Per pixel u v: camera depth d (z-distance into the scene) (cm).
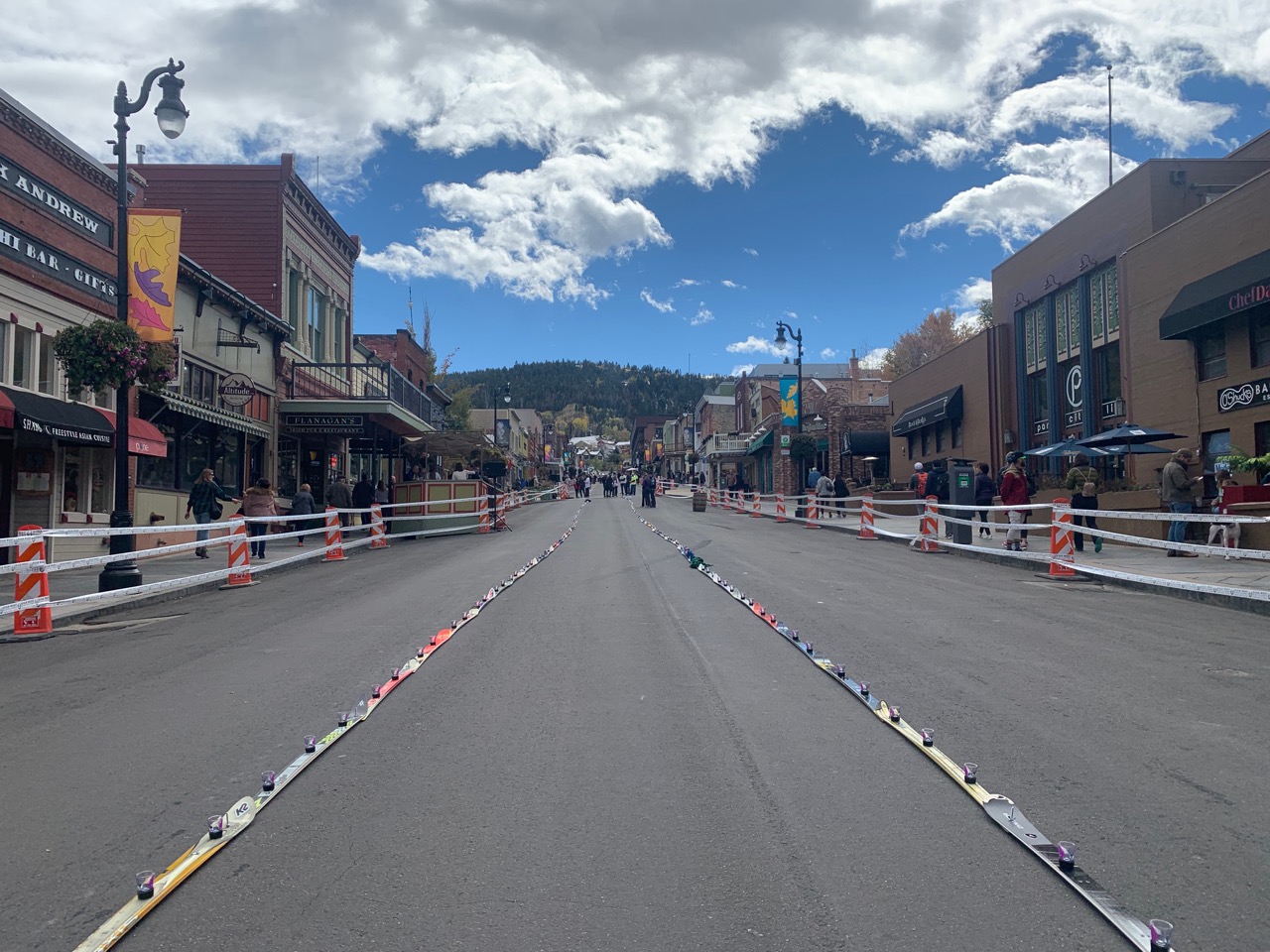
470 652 904
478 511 2814
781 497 3412
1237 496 1622
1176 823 475
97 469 1984
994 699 708
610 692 741
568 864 436
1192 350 2109
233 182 2991
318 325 3438
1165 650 889
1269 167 2386
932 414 3525
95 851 459
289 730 654
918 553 1956
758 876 421
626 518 3741
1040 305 3019
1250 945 358
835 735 627
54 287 1797
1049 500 2152
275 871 433
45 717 710
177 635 1068
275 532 2403
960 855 442
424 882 420
